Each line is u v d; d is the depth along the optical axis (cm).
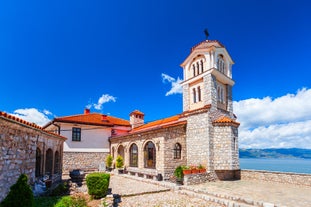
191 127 2109
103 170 2859
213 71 2064
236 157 1948
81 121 2997
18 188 759
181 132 2131
